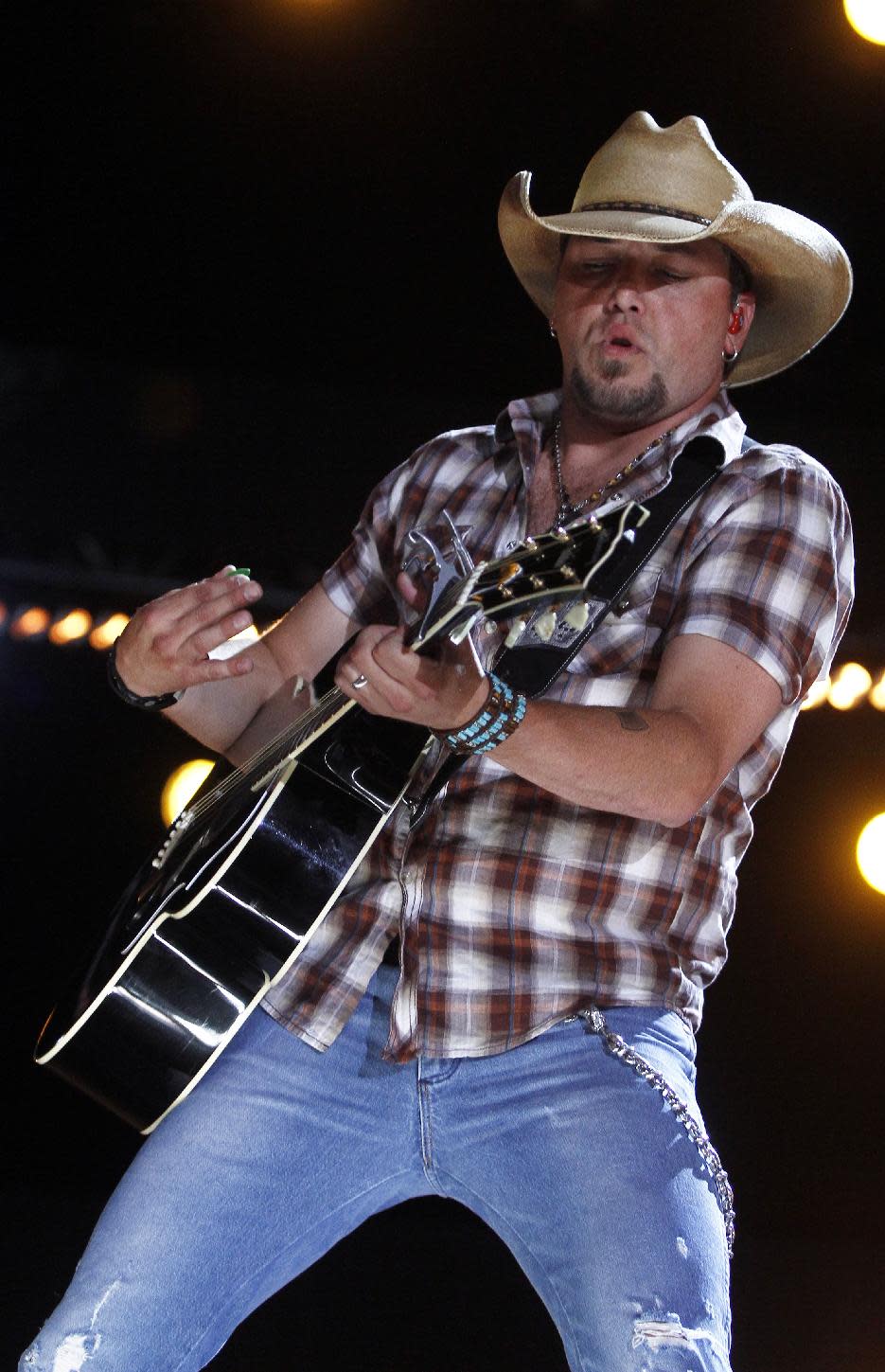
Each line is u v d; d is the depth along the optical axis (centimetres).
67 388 2592
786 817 2439
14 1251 1722
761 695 731
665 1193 701
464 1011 749
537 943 749
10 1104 2228
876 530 2467
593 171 875
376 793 775
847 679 2417
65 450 2584
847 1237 1975
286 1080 780
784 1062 2384
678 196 846
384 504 920
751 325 912
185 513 2580
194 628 782
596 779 677
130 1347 734
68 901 2609
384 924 791
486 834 766
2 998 2548
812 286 862
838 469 2503
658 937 756
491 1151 740
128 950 786
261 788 797
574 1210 709
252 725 909
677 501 784
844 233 2377
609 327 821
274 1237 772
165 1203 758
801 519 765
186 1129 778
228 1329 770
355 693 648
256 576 2578
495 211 2569
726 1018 2412
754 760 786
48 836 2616
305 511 2588
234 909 773
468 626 611
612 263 839
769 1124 2325
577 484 844
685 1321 677
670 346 820
